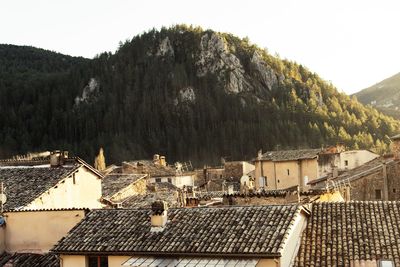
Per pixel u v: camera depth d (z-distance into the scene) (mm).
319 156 89188
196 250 23312
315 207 27938
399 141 49062
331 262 23359
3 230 31438
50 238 30812
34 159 48000
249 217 25141
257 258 22453
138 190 57469
